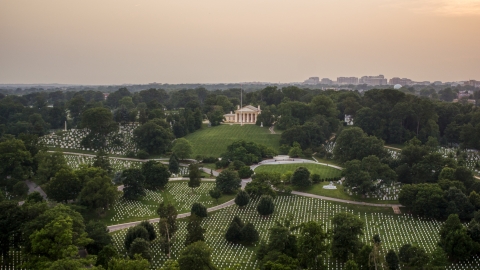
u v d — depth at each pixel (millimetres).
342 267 132125
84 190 176500
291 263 115250
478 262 135625
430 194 175500
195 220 143750
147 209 189000
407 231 161750
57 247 117250
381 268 122062
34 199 165875
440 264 125812
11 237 138750
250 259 139000
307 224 125625
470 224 148375
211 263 120188
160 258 139625
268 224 170875
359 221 134875
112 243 148250
